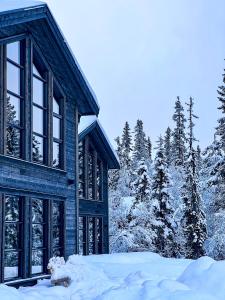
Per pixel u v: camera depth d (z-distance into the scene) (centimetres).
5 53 1427
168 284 946
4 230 1353
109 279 1390
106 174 2841
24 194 1487
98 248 2689
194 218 4047
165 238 3934
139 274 1226
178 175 5069
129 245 3453
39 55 1673
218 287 902
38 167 1606
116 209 3575
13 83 1512
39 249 1608
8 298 979
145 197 4125
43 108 1714
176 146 7075
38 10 1547
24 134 1523
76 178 1953
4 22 1363
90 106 2011
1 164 1368
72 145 1950
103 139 2667
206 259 1040
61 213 1811
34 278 1508
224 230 3431
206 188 3862
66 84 1911
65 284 1330
